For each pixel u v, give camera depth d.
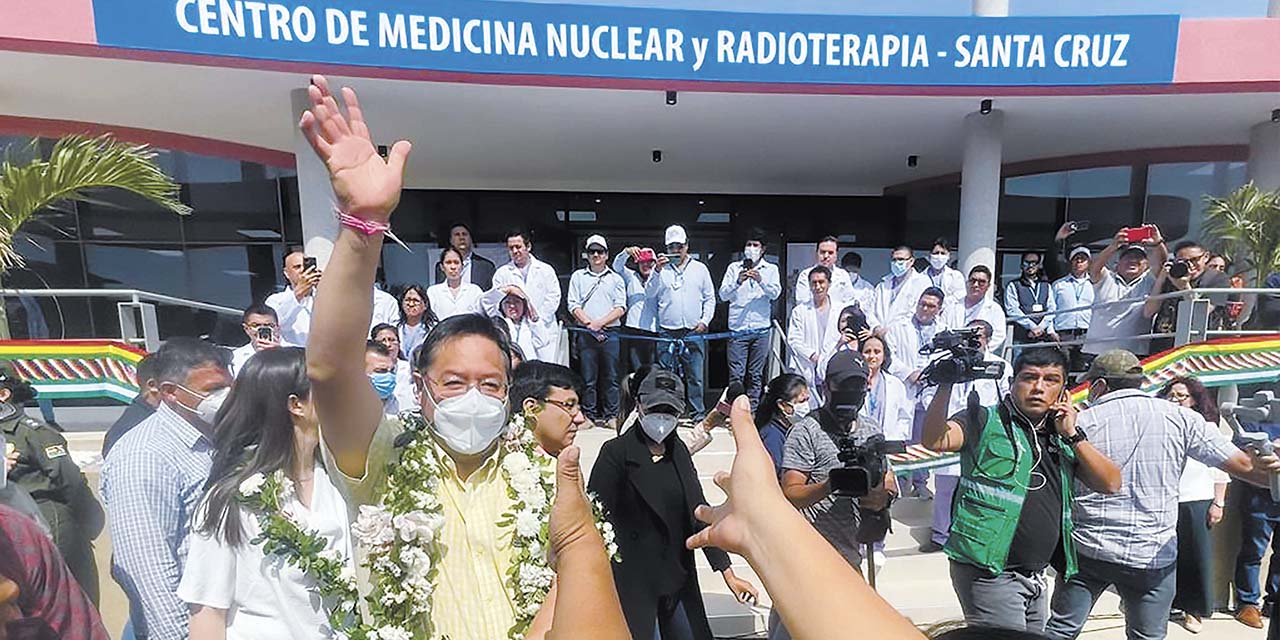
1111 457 2.97
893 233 9.45
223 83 5.09
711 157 7.52
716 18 4.95
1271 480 2.78
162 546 1.96
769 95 5.42
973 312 5.35
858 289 6.48
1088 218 8.30
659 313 6.29
